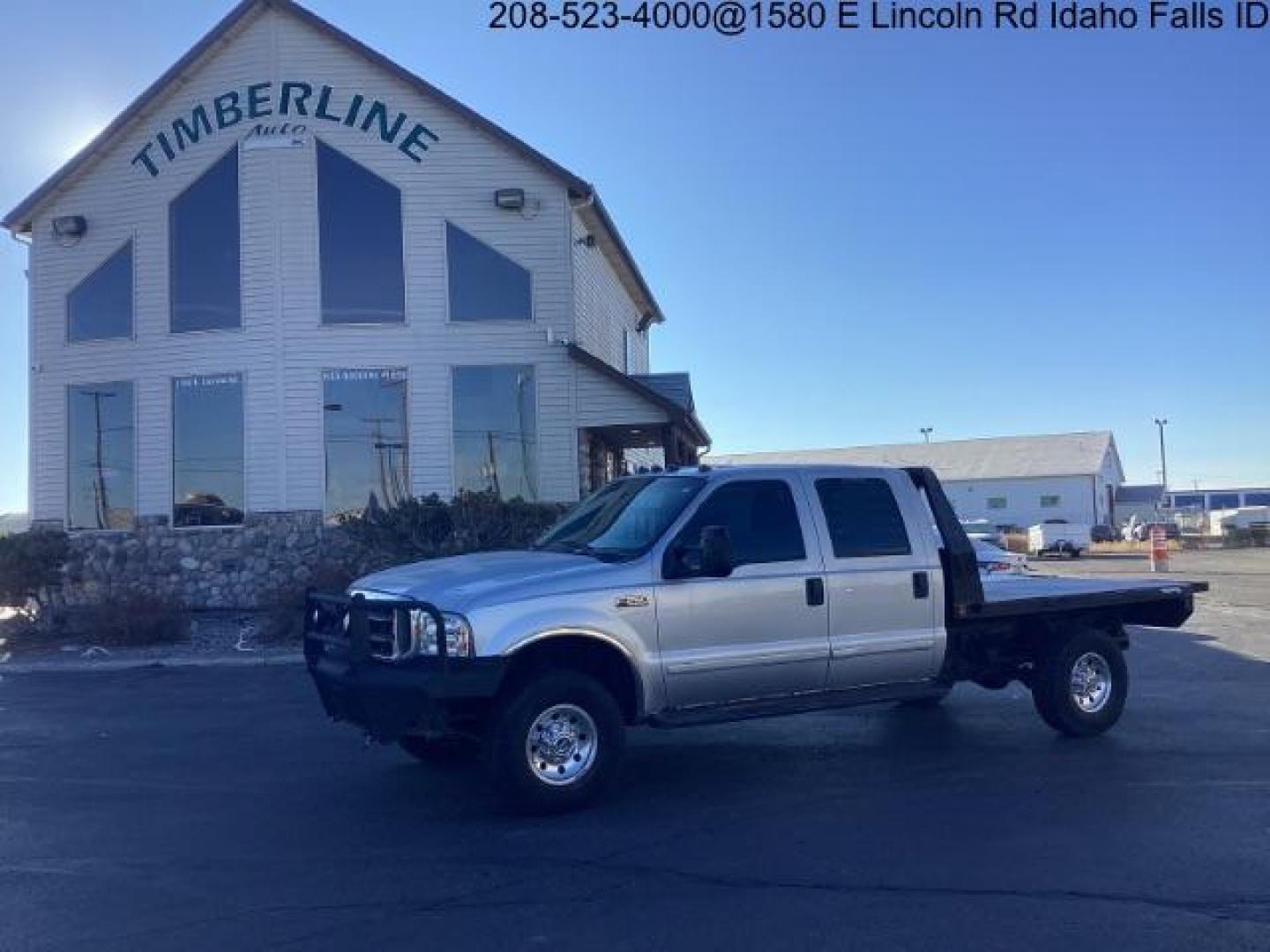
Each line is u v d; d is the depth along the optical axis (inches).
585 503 350.0
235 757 357.7
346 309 776.3
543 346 780.6
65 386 804.6
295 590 659.4
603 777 284.0
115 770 341.4
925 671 334.6
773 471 319.6
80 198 808.9
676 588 295.6
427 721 273.7
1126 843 252.7
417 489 770.2
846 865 240.2
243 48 785.6
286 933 206.5
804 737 371.6
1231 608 810.8
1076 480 2970.0
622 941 200.7
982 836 259.3
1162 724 386.6
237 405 775.7
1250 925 205.3
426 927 208.2
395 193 782.5
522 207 783.7
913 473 346.0
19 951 199.6
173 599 683.4
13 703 473.4
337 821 281.0
